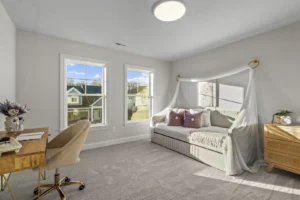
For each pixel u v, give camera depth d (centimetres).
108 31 275
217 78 344
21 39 269
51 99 298
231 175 224
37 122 285
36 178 215
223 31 274
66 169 244
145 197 177
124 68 393
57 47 303
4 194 178
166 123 391
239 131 240
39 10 210
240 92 318
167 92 483
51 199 172
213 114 357
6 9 207
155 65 455
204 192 186
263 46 281
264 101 280
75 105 336
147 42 327
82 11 212
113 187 196
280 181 208
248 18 230
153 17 227
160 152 323
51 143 207
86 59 336
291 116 248
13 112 177
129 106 420
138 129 422
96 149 340
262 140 282
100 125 359
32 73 280
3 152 111
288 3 194
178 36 296
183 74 450
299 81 240
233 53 328
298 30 241
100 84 371
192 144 290
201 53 397
